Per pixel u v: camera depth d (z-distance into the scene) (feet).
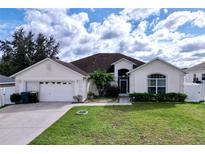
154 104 63.52
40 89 72.84
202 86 70.54
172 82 71.41
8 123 40.60
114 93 87.51
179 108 55.52
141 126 36.14
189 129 33.88
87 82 83.71
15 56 151.84
